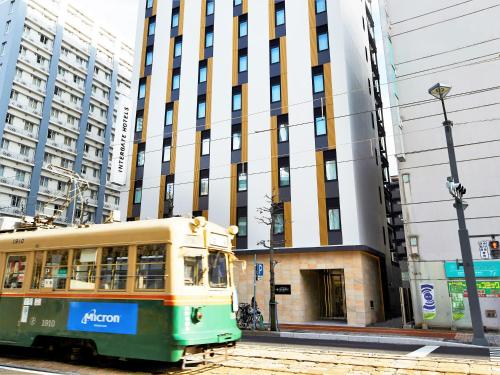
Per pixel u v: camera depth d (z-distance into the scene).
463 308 16.72
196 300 7.73
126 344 7.52
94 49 52.09
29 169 42.12
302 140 23.80
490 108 18.28
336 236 21.69
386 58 20.78
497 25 18.78
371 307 21.61
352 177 21.97
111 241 8.31
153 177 28.75
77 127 48.41
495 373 7.85
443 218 18.23
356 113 24.11
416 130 19.61
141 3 33.62
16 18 42.56
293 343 13.52
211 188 26.17
